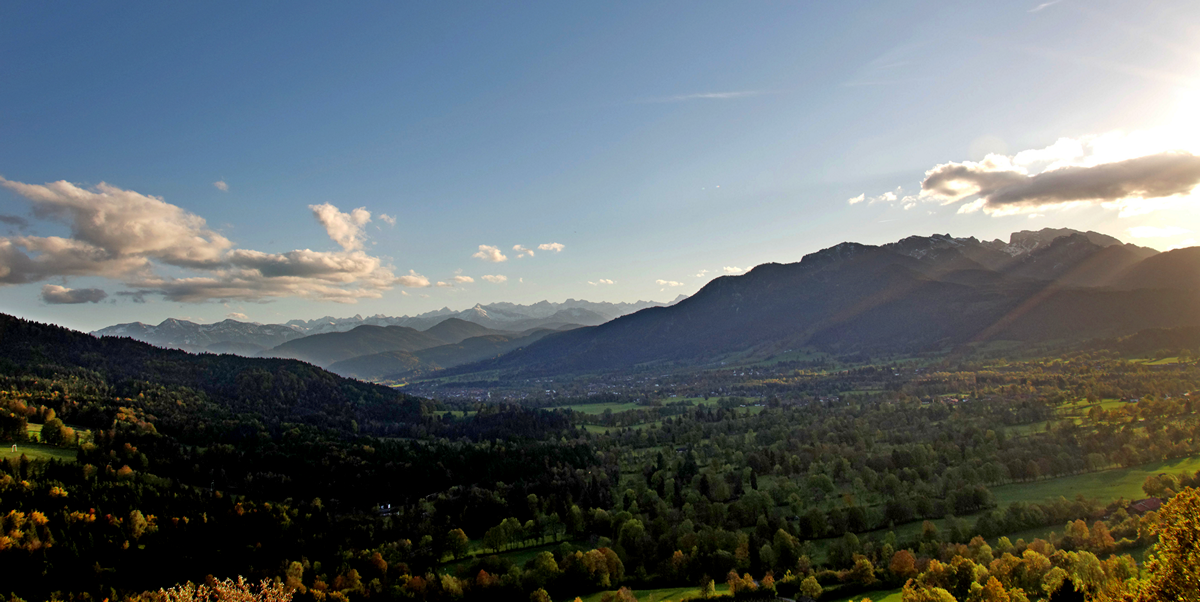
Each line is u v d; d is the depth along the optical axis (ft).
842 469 567.18
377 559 423.23
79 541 412.16
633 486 600.39
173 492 511.81
